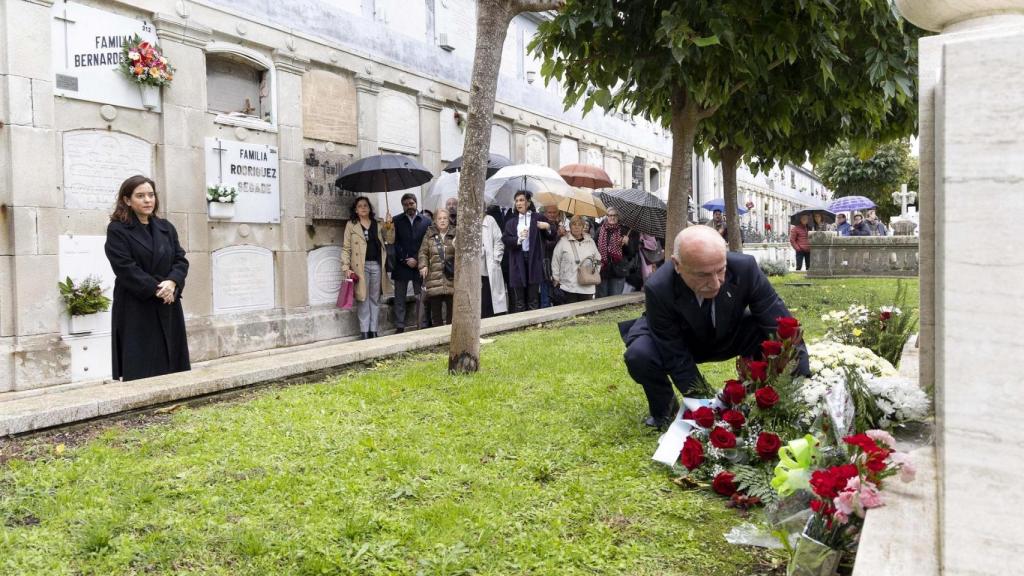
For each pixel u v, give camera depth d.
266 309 11.29
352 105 12.84
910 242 21.06
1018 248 1.71
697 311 4.14
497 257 12.62
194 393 5.53
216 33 10.40
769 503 3.05
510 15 6.30
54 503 3.31
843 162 44.16
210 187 10.25
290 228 11.59
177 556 2.82
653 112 11.85
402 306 12.39
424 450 4.11
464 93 15.87
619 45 10.02
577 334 8.94
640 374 4.36
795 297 13.66
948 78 1.79
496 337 8.80
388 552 2.81
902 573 1.85
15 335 8.21
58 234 8.55
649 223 14.98
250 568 2.72
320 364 6.64
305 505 3.30
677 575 2.63
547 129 20.17
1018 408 1.70
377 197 13.46
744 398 3.68
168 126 9.74
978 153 1.76
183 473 3.72
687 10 9.08
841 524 2.39
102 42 8.96
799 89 11.35
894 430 3.22
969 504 1.76
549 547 2.83
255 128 11.02
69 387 8.53
